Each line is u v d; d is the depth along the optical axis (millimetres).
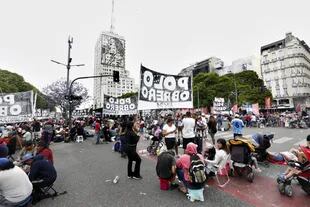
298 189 5352
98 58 100250
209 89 52906
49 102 40188
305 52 73250
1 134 11531
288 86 70062
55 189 5547
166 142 7574
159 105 8820
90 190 5434
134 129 6617
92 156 9984
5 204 3861
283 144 11438
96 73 100875
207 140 13367
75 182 6094
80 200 4824
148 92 8562
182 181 5227
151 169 7355
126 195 5062
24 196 4023
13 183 3914
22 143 10500
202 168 4680
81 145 14000
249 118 24781
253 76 59812
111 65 98438
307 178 4785
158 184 5820
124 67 102812
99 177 6527
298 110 32969
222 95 50375
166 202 4621
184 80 9523
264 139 7551
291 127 22906
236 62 89750
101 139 16422
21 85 52906
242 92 52344
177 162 5254
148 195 5039
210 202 4598
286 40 73250
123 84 97750
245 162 6070
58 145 14172
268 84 76062
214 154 6535
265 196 4898
